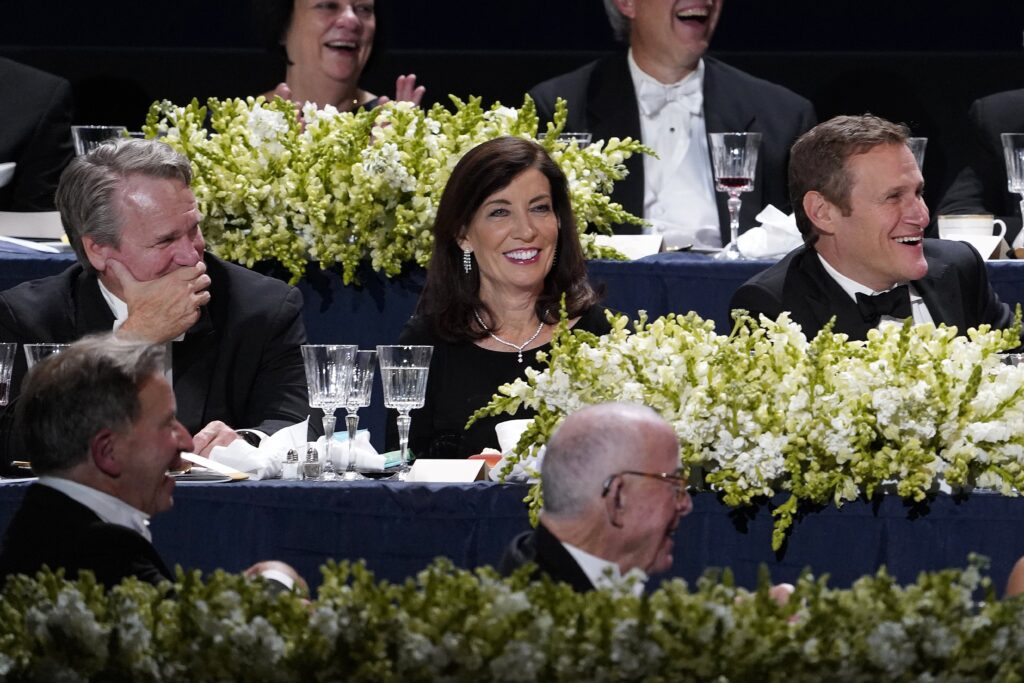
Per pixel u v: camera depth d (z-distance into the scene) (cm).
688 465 1057
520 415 1359
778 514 1059
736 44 2305
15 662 831
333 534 1098
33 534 900
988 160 1969
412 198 1529
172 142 1573
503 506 1088
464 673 783
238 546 1105
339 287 1557
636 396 1053
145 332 1305
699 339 1086
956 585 799
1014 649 793
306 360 1156
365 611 791
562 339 1084
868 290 1355
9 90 1900
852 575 1065
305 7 1964
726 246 1733
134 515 934
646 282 1532
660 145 1906
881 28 2298
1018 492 1060
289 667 792
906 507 1062
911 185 1323
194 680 802
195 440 1241
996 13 2288
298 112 1641
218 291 1407
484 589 794
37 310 1361
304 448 1180
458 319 1383
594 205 1574
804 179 1352
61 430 911
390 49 2292
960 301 1391
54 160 1898
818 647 777
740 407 1041
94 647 812
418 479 1152
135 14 2305
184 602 803
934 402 1039
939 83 2231
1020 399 1054
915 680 785
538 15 2312
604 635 775
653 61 1919
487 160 1370
